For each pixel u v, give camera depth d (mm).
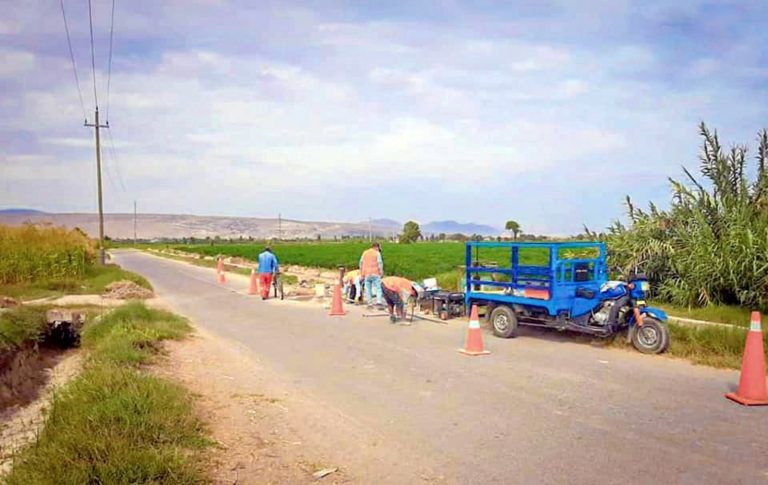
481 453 5969
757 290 13836
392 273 28453
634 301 11195
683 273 15367
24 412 8969
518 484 5238
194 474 5117
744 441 6250
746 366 7727
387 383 8828
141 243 162250
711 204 15961
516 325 12469
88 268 30672
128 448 5289
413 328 14164
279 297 22078
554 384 8664
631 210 17734
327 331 13922
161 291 25328
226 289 26172
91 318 14508
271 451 5996
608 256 17344
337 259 47031
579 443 6223
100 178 42656
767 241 13641
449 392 8281
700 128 16766
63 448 5352
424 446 6172
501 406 7578
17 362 11078
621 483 5238
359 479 5359
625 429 6648
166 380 8016
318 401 7887
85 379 7555
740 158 16438
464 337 12820
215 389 8430
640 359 10398
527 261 28000
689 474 5414
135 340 10969
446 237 137125
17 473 5168
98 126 42594
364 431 6652
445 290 17625
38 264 25625
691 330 11102
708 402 7707
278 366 10141
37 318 13484
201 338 12922
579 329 11633
